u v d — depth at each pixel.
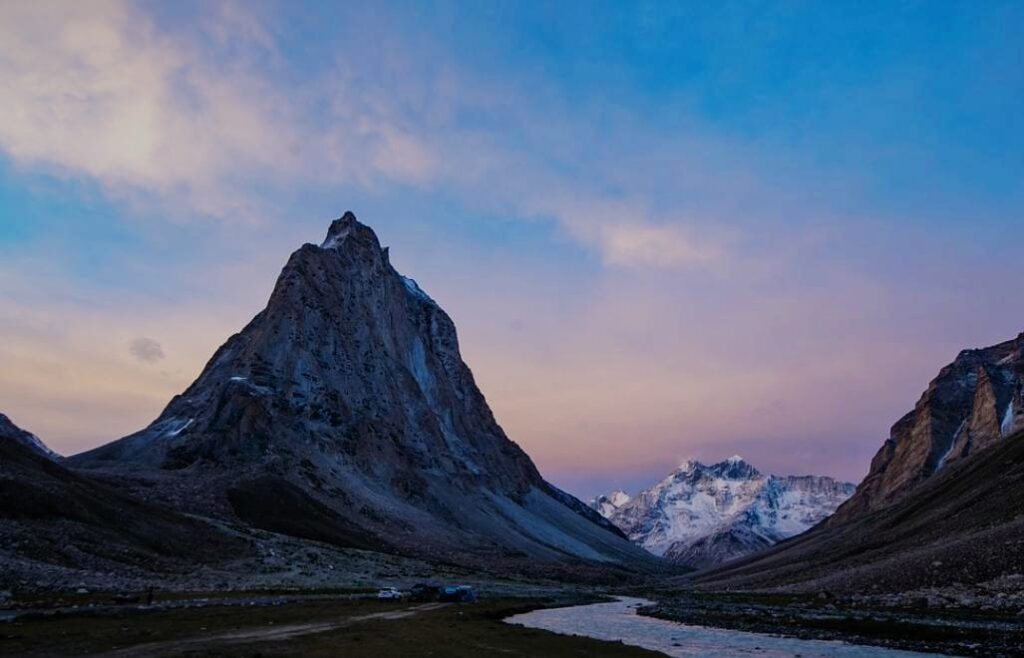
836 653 55.91
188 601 70.00
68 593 67.00
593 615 95.81
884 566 112.38
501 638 57.38
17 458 105.94
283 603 76.62
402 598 96.94
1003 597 80.38
